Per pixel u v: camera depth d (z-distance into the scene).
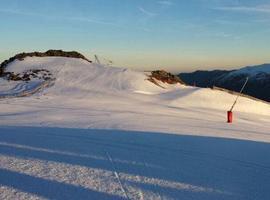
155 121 21.56
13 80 62.81
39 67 70.38
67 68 70.50
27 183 7.07
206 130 17.06
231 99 58.03
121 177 7.68
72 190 6.76
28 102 38.84
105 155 9.73
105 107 35.50
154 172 8.20
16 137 12.16
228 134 15.79
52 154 9.57
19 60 74.25
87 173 7.87
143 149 10.80
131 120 21.36
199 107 49.62
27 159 8.91
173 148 11.17
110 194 6.62
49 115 23.41
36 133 13.29
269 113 55.59
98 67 73.25
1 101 39.38
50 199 6.31
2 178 7.33
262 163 9.41
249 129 21.11
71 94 50.75
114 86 60.69
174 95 56.34
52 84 58.34
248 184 7.52
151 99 51.53
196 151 10.82
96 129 15.20
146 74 73.19
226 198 6.68
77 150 10.23
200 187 7.24
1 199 6.24
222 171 8.52
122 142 11.88
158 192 6.84
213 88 62.94
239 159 9.83
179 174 8.12
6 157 9.05
